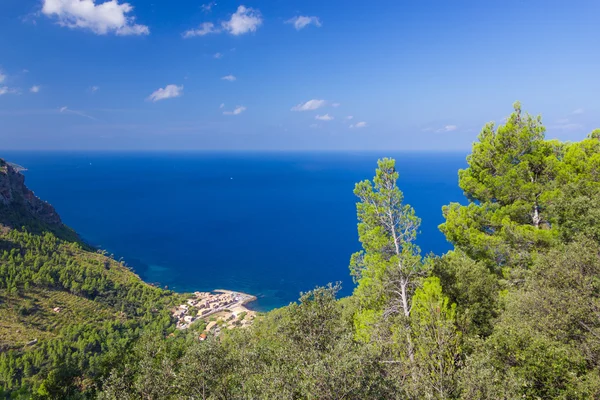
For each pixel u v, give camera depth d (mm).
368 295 23062
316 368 11969
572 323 13906
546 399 11594
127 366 20297
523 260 23719
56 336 73875
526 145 26016
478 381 10945
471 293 22016
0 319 73938
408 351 14258
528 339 12719
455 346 13492
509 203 26844
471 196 29312
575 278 15016
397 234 23328
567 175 24406
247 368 16547
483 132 28312
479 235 25922
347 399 11711
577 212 19859
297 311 18953
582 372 12047
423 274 21969
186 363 16297
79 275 104625
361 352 13008
